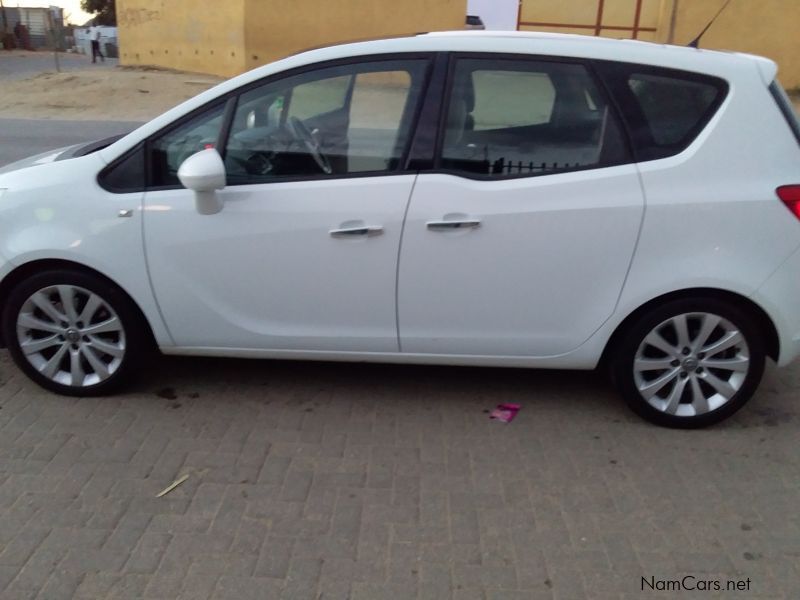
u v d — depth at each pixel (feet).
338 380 13.51
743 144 11.05
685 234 11.03
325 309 11.78
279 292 11.71
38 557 8.95
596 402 12.95
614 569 8.98
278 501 10.09
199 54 64.85
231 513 9.82
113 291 11.96
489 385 13.47
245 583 8.63
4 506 9.83
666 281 11.18
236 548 9.18
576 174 11.12
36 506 9.85
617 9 63.31
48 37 138.31
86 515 9.70
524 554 9.19
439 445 11.52
